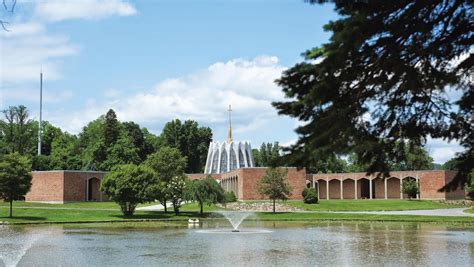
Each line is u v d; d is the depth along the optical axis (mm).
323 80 8203
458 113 9484
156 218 62125
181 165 72938
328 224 54125
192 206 84250
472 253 29078
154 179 64625
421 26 8281
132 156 110500
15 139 115375
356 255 28391
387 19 8125
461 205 90062
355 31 7672
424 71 8555
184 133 148625
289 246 32875
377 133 9398
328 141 8203
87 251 30219
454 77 8078
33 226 50562
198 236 39938
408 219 57938
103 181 63844
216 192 67688
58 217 59594
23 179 58406
